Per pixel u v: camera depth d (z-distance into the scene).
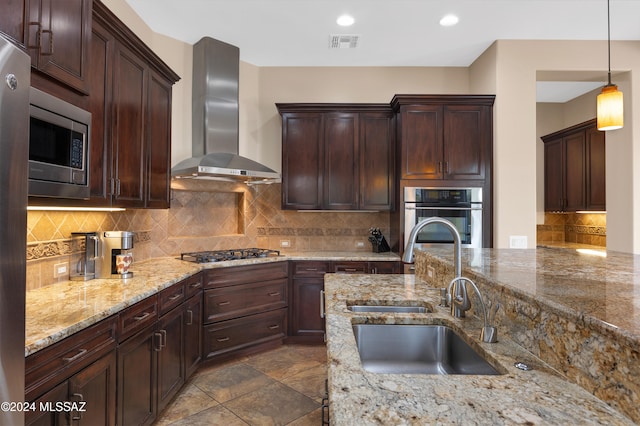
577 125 4.53
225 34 3.39
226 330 3.09
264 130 4.12
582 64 3.46
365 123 3.86
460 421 0.70
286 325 3.54
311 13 3.04
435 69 4.14
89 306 1.65
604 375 0.76
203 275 2.93
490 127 3.54
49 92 1.58
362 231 4.20
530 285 1.19
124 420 1.76
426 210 3.54
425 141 3.55
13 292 0.97
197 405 2.43
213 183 3.67
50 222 2.08
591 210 4.38
